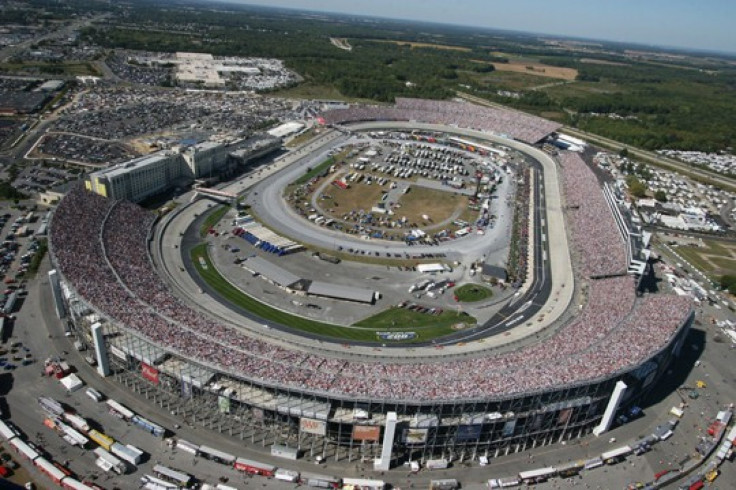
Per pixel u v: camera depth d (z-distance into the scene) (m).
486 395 109.50
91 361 133.25
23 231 196.38
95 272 148.38
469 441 113.19
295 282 181.38
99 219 186.88
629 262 195.25
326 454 112.38
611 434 125.94
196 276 180.62
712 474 116.38
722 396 145.12
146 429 114.12
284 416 112.38
